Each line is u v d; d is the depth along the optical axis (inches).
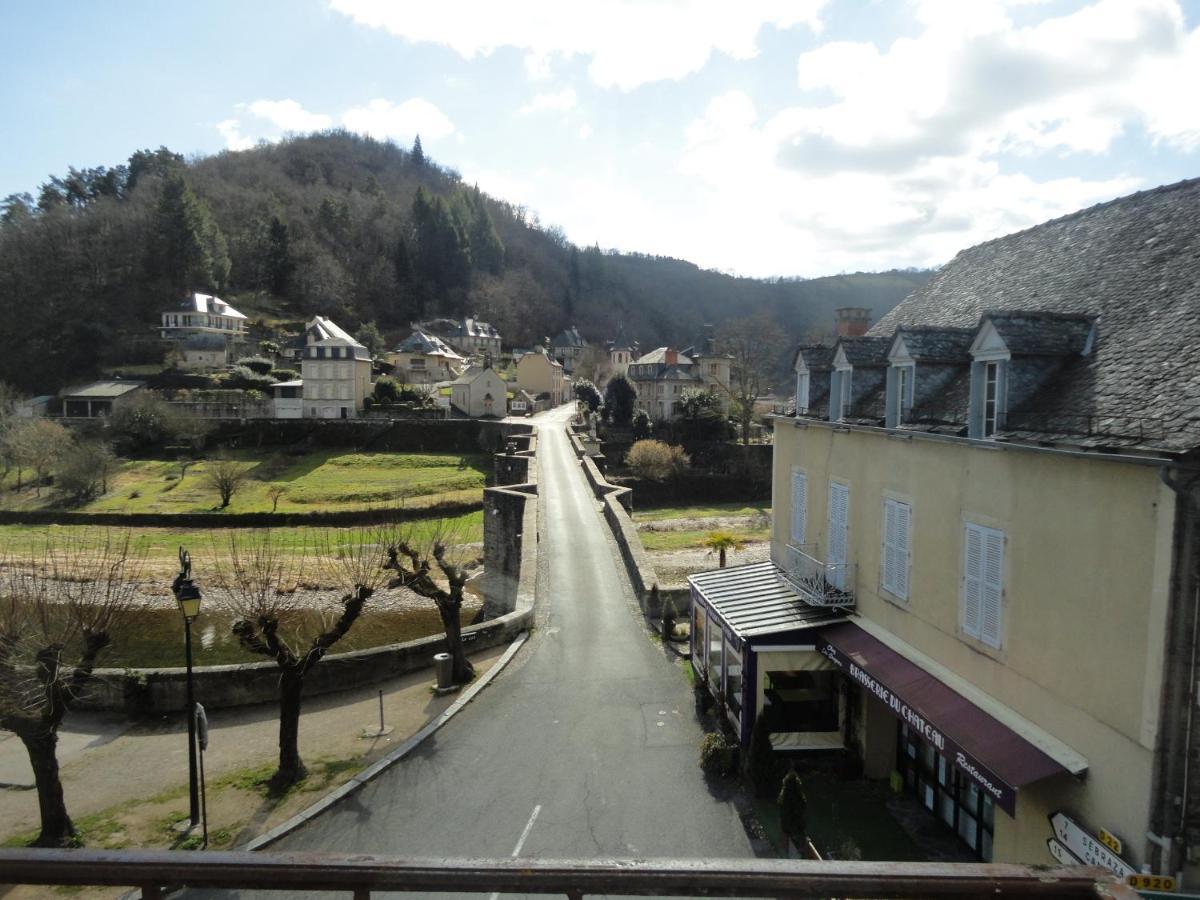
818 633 596.7
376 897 424.5
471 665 850.8
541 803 558.3
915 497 520.7
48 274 3991.1
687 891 107.7
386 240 5679.1
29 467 2504.9
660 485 2642.7
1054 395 412.2
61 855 109.8
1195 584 310.2
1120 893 102.4
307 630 1195.3
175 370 3486.7
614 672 820.6
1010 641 420.2
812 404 729.6
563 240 7785.4
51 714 522.0
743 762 594.9
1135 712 333.4
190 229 4284.0
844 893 105.5
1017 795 414.3
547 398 4141.2
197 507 2225.6
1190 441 304.5
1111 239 518.0
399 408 3253.0
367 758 642.2
